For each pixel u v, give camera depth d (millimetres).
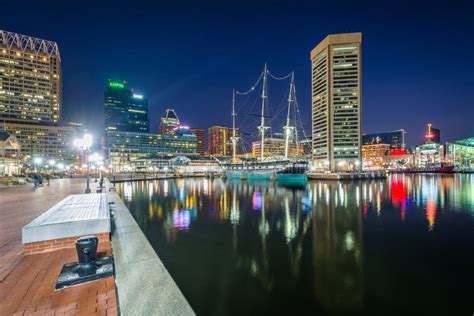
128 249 7105
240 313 8555
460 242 16047
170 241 16516
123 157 174750
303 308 8914
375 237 17328
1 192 22734
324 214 25797
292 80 92812
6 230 8602
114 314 3746
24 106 137875
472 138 165875
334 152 109375
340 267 12172
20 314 3678
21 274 5000
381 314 8469
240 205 32094
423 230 19297
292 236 17656
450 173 144625
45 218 7207
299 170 72250
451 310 8570
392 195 42469
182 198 39344
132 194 44938
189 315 4164
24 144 124562
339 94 109812
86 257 4812
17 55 137625
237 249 14820
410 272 11664
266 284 10523
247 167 92438
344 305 8945
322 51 116938
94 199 11648
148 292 4824
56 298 4117
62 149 133250
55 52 154375
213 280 10914
